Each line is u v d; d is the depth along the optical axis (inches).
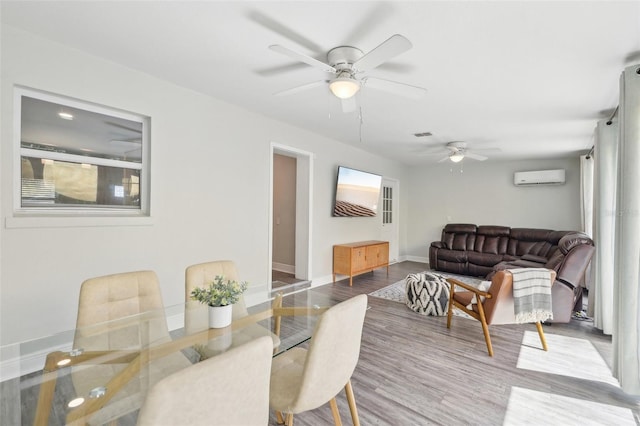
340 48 80.4
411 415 69.7
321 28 73.0
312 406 48.6
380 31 73.6
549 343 110.0
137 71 100.5
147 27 75.3
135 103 100.2
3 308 77.6
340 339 49.3
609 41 75.3
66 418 43.4
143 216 104.0
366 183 216.2
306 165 177.6
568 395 78.3
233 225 132.3
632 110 76.8
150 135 105.4
